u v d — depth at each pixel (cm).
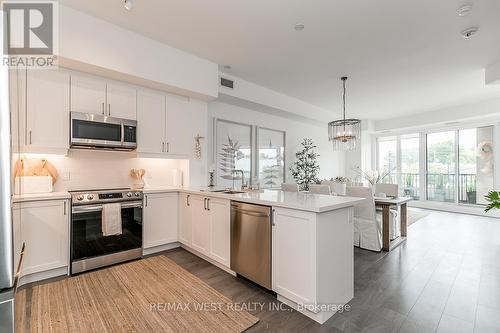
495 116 587
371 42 310
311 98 556
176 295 228
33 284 246
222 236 281
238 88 434
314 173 650
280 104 521
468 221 550
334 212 207
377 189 478
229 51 340
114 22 278
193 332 177
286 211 210
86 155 325
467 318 193
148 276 268
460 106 615
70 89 278
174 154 367
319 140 734
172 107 365
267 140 568
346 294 218
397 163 803
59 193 276
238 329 181
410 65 378
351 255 226
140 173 365
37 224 246
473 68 389
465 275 271
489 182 614
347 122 418
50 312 200
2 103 70
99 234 286
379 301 220
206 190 336
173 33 298
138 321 189
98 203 285
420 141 751
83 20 261
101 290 236
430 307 210
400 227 429
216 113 468
